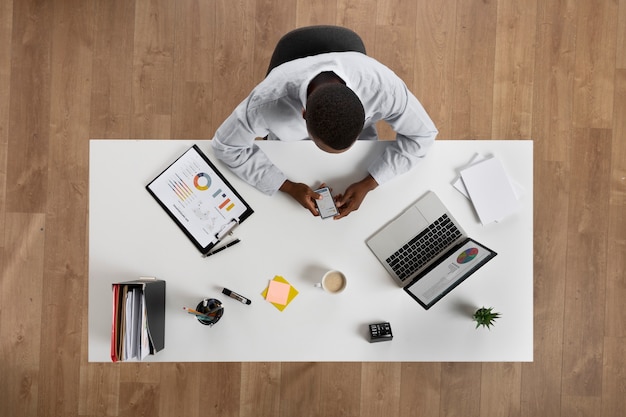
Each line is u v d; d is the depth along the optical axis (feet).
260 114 4.35
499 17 7.80
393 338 5.22
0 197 7.68
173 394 7.58
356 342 5.23
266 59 7.78
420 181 5.27
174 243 5.24
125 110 7.75
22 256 7.64
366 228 5.27
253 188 5.26
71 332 7.61
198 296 5.25
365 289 5.25
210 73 7.78
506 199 5.22
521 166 5.25
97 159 5.20
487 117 7.81
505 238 5.25
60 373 7.58
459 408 7.59
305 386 7.59
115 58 7.75
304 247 5.27
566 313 7.69
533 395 7.63
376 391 7.58
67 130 7.72
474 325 5.21
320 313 5.24
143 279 5.13
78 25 7.74
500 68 7.81
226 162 5.06
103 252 5.22
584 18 7.82
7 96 7.72
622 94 7.80
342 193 5.28
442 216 5.26
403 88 4.45
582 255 7.73
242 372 7.59
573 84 7.80
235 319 5.22
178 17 7.76
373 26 7.79
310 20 7.76
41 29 7.73
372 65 4.25
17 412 7.57
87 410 7.59
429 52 7.80
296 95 4.09
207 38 7.77
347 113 3.44
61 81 7.74
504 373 7.63
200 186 5.26
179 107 7.76
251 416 7.58
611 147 7.80
